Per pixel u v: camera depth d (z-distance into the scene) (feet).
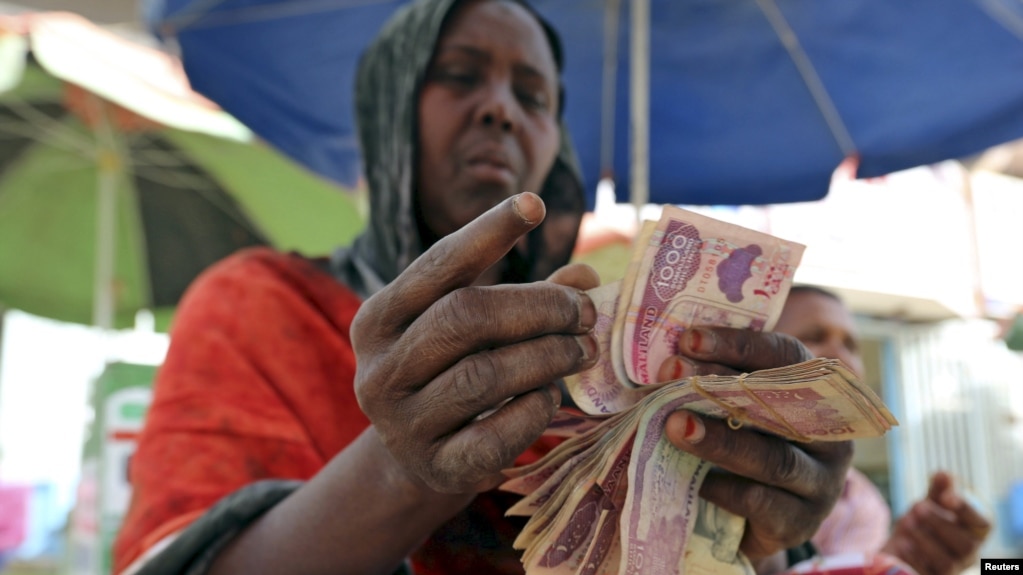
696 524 3.66
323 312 5.53
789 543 3.82
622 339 3.45
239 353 5.15
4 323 23.31
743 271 3.47
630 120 10.53
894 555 6.96
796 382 3.03
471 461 2.96
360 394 3.07
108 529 10.85
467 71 6.25
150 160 15.57
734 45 10.26
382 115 6.38
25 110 14.99
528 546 3.42
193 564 3.96
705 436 3.33
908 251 21.90
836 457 3.81
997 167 22.99
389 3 9.51
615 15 10.08
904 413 23.00
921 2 9.53
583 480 3.26
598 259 9.32
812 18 9.93
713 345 3.41
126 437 11.14
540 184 6.54
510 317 2.93
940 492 6.95
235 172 15.51
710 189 11.00
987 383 23.31
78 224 16.57
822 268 20.66
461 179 6.11
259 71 9.88
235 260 5.90
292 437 4.87
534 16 6.71
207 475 4.57
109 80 13.94
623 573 3.15
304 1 9.37
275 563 3.82
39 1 14.19
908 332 23.24
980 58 9.78
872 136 10.59
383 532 3.73
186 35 9.62
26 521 23.59
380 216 6.13
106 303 15.60
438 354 2.93
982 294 22.39
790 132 10.73
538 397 3.00
